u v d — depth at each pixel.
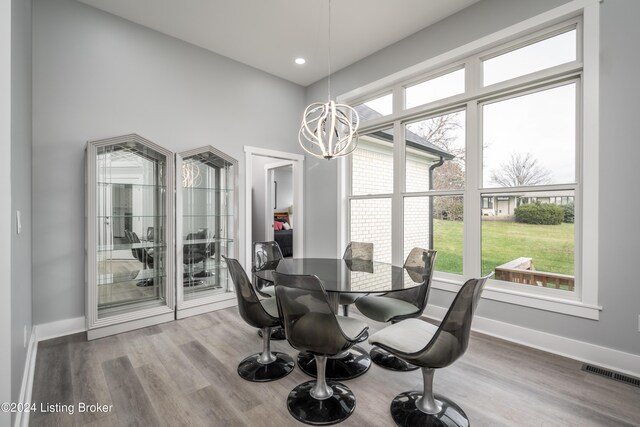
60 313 2.76
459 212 3.17
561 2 2.41
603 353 2.25
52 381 2.06
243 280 2.03
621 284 2.17
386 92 3.82
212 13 3.06
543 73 2.55
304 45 3.65
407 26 3.28
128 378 2.11
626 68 2.14
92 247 2.71
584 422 1.69
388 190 3.79
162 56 3.39
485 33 2.84
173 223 3.22
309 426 1.67
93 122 2.93
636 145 2.11
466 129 3.06
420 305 2.41
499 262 2.87
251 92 4.17
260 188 6.92
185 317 3.29
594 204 2.27
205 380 2.09
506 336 2.73
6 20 1.38
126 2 2.88
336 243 4.29
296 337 1.68
